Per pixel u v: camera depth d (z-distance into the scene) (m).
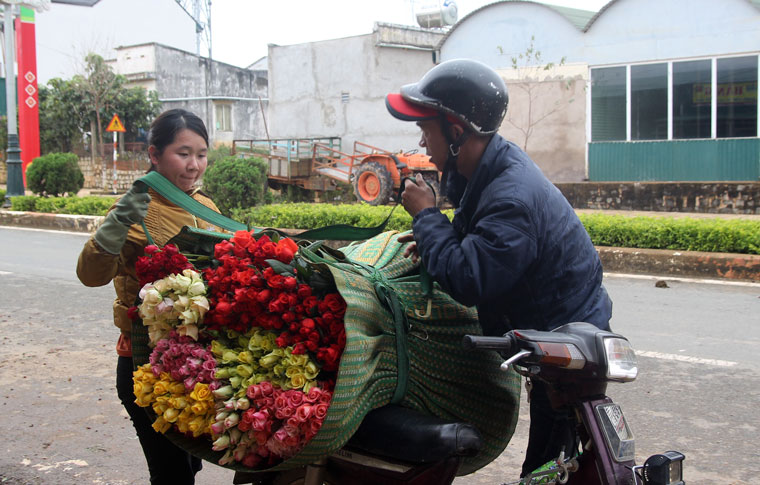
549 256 2.15
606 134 16.98
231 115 30.64
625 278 8.41
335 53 22.36
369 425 2.08
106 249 2.32
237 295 2.01
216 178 12.73
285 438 1.92
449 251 2.10
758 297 7.23
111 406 4.46
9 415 4.30
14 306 7.16
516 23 17.61
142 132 28.66
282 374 2.00
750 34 15.28
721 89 15.76
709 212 13.77
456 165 2.30
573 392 2.01
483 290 2.06
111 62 32.72
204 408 2.03
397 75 21.97
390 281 2.29
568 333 1.99
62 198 15.99
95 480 3.49
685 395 4.55
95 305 7.21
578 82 16.92
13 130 17.09
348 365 1.88
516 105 17.59
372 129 22.05
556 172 17.39
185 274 2.10
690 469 3.57
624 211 14.46
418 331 2.21
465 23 18.25
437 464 1.98
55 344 5.80
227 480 3.56
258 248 2.08
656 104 16.42
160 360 2.17
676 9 15.93
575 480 2.03
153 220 2.53
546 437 2.40
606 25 16.64
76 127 27.09
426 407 2.20
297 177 19.38
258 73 35.38
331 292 2.09
